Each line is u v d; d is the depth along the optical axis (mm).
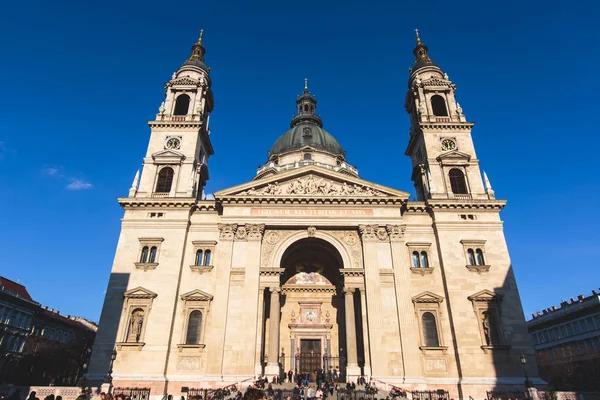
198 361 45000
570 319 85438
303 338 53875
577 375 71812
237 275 48344
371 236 50406
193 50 70938
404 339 45156
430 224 52750
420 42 73000
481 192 55312
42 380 74562
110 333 45938
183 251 50250
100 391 39219
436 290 49000
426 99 63906
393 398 37938
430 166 57406
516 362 45062
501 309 47562
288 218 51156
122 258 49625
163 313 46781
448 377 44688
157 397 42375
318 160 78812
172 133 59281
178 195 54438
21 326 78188
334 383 42531
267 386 41531
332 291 56375
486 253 50531
